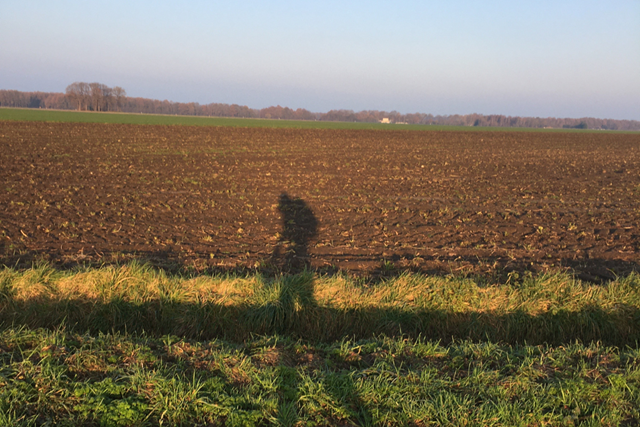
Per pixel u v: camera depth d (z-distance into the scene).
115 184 14.11
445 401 3.24
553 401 3.29
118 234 8.58
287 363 3.86
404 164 22.64
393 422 3.09
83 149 24.06
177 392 3.16
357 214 11.07
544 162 25.33
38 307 5.24
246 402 3.16
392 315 5.37
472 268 7.12
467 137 51.88
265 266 7.05
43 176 15.02
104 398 3.07
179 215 10.30
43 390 3.12
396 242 8.62
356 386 3.42
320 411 3.14
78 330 5.17
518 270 7.17
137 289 5.44
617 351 4.62
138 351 3.78
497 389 3.42
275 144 33.06
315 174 18.14
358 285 6.00
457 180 17.39
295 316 5.38
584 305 5.48
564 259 7.85
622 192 15.38
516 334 5.38
